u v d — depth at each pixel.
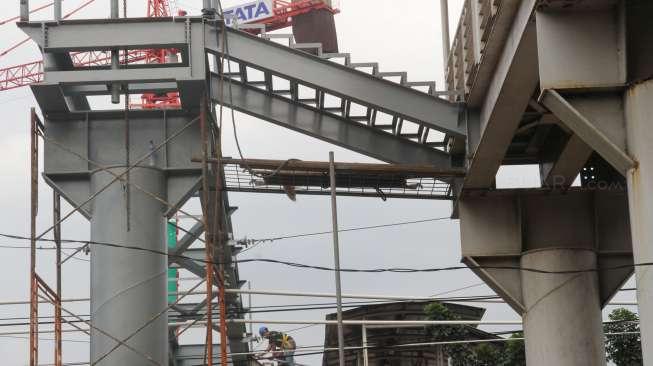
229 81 35.78
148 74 33.91
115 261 34.38
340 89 34.38
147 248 34.56
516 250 36.22
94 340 34.22
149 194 34.44
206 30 34.34
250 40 34.59
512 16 28.00
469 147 34.28
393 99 34.44
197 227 37.25
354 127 36.56
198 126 35.50
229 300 45.84
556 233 36.22
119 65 34.16
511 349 46.47
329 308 41.19
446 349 47.38
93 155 35.12
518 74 28.84
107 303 34.12
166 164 35.22
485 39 30.31
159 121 35.41
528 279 36.00
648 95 23.78
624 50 24.52
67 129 35.25
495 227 36.38
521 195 36.44
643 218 23.34
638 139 23.72
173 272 48.69
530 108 33.53
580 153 34.41
